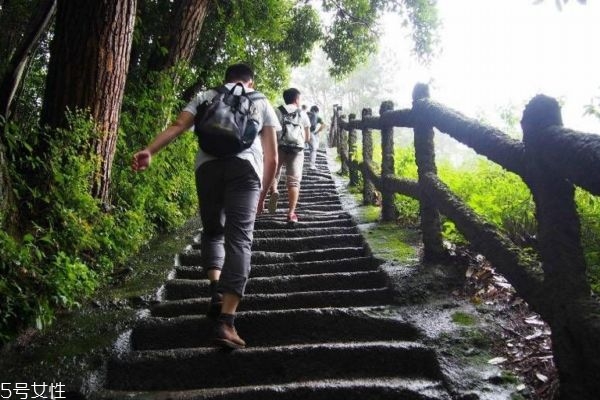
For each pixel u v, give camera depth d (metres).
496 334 2.55
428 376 2.41
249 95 2.92
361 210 5.89
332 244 4.55
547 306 1.95
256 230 4.88
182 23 6.32
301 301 3.22
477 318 2.73
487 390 2.13
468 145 2.73
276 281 3.55
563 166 1.80
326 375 2.51
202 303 3.22
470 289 3.11
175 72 6.18
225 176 2.75
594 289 2.57
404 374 2.46
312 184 8.12
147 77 5.94
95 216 3.79
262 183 2.93
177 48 6.34
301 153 5.41
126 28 4.05
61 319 2.99
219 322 2.48
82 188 3.60
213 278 2.80
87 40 3.85
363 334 2.81
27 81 5.16
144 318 3.00
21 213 3.27
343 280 3.53
